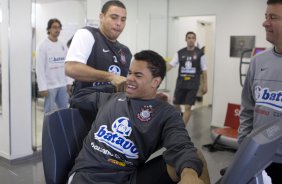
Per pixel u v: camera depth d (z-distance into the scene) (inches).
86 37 65.1
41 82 142.1
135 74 54.6
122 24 68.1
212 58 285.4
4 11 131.1
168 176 48.9
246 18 201.3
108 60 68.7
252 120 66.9
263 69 61.6
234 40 207.2
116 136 52.9
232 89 210.7
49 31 144.1
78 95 62.1
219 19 213.2
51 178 52.8
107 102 58.6
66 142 56.2
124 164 52.1
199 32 275.6
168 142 49.3
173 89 235.3
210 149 162.6
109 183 50.2
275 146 32.3
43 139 53.6
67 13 151.3
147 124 53.1
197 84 194.2
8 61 132.2
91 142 54.3
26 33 136.1
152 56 54.8
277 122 33.6
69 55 64.7
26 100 139.8
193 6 224.7
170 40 240.5
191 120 236.5
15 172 128.3
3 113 137.9
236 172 29.9
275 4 54.1
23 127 139.9
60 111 56.4
